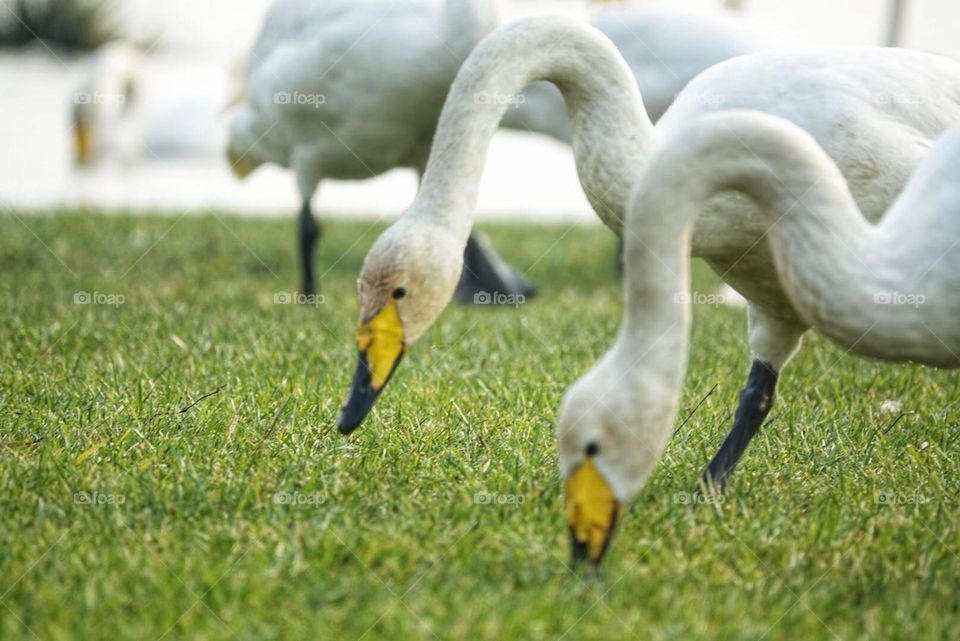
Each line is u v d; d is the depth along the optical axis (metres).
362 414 9.15
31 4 43.06
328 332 13.90
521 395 10.95
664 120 9.80
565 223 25.34
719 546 8.03
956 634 7.04
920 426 10.66
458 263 9.40
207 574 7.39
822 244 7.59
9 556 7.62
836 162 9.25
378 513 8.48
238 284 17.77
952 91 9.62
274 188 30.88
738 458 9.59
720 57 16.28
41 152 32.50
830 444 10.12
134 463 9.16
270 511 8.39
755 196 7.65
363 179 17.80
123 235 21.62
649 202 7.30
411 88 16.33
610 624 6.99
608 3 18.77
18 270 18.22
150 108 33.56
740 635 6.91
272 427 9.81
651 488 9.06
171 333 13.29
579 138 9.61
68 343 12.77
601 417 7.15
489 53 9.43
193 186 30.56
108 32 43.72
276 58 17.22
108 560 7.58
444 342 13.62
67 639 6.66
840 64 9.49
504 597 7.25
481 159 9.48
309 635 6.80
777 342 9.75
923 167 8.05
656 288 7.25
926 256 7.68
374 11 16.34
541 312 15.91
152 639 6.81
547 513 8.40
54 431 9.70
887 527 8.29
